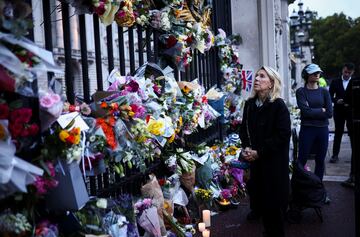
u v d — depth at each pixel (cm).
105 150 262
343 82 798
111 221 276
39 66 189
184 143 462
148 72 369
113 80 311
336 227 443
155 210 328
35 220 217
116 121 271
